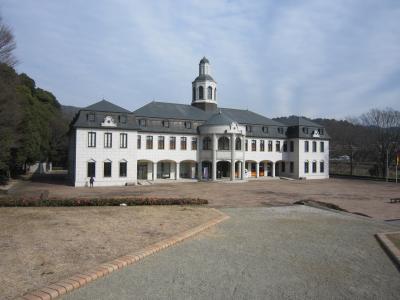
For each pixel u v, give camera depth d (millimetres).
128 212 17125
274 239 12789
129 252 10086
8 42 32938
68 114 105250
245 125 56469
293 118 63531
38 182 45844
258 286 8031
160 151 49562
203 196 31688
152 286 7801
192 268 9172
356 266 9781
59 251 9953
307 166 59375
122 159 43688
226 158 50875
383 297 7582
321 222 16609
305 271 9219
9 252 9688
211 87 59938
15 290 7059
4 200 18375
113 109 44094
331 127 91875
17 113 34938
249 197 31328
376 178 59688
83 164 41656
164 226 14000
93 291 7387
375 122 73000
